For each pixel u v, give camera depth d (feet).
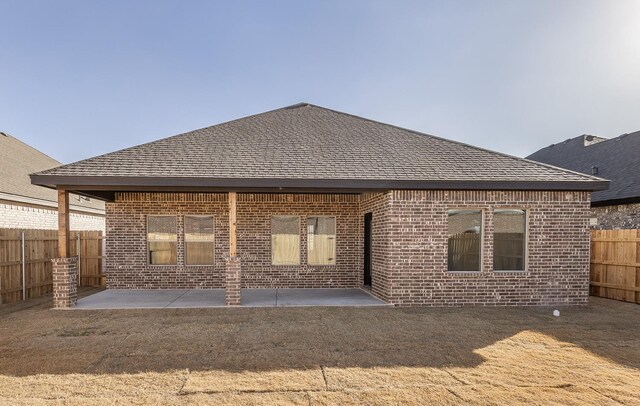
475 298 29.25
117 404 13.19
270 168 29.04
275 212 36.83
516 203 29.63
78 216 53.21
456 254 29.73
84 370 16.19
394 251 28.94
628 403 13.44
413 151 33.50
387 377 15.56
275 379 15.31
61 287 27.73
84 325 23.20
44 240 35.83
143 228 36.09
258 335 21.12
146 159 29.86
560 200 29.78
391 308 28.12
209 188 28.07
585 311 27.76
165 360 17.38
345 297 31.78
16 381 15.05
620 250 32.48
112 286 35.88
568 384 14.99
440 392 14.23
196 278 36.35
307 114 43.27
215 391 14.21
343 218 37.22
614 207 45.29
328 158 31.40
